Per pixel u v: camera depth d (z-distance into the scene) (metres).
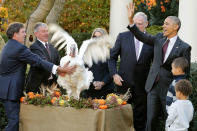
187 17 9.00
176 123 5.30
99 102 5.37
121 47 6.78
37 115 5.60
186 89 5.30
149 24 17.44
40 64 5.66
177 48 5.95
